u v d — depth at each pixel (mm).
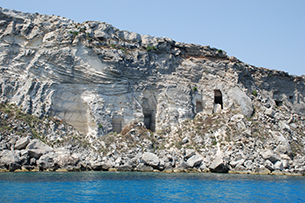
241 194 51625
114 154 72000
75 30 81938
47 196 44750
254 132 80625
